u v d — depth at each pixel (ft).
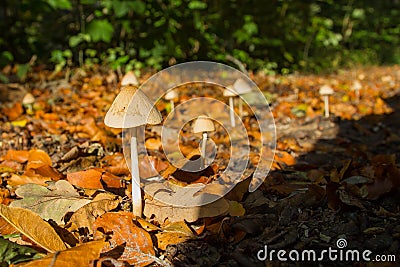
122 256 1.19
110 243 1.21
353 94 3.96
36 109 2.75
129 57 4.08
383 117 3.04
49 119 2.54
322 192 1.48
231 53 4.51
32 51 4.09
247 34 4.44
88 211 1.30
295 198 1.47
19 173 1.74
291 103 3.35
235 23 4.60
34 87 3.43
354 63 6.79
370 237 1.32
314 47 6.17
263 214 1.38
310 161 2.06
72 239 1.25
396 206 1.50
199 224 1.34
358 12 6.54
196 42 4.36
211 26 4.37
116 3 3.50
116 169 1.68
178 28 4.00
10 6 4.01
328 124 2.79
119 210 1.37
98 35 3.62
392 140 2.51
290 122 2.83
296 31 5.44
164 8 4.03
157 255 1.23
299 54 5.43
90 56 4.26
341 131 2.65
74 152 1.83
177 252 1.24
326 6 6.43
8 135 2.20
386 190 1.52
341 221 1.39
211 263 1.21
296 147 2.24
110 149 2.00
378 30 7.97
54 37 4.21
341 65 6.55
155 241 1.26
